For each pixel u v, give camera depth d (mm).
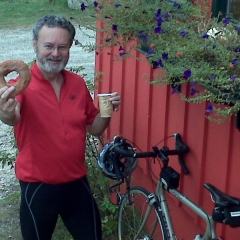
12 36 7941
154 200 1996
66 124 1785
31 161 1790
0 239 2699
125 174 2045
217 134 1854
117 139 2008
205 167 1952
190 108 2023
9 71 1647
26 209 1830
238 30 1624
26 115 1757
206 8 1884
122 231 2506
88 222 1885
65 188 1826
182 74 1571
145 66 2418
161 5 1964
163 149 1957
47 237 1896
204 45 1576
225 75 1491
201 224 2031
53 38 1716
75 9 9312
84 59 6719
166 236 1925
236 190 1758
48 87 1778
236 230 1802
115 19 2018
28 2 9984
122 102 2764
